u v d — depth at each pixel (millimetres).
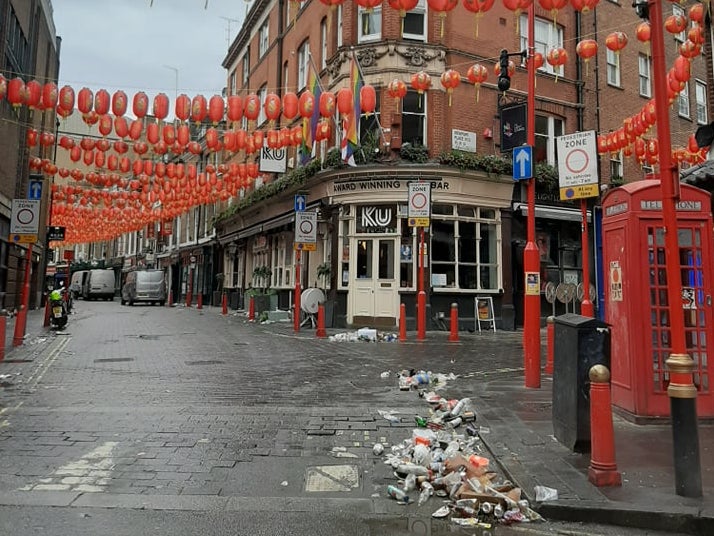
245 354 11453
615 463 4164
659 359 5926
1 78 9672
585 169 8352
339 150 17875
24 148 22766
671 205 4129
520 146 8266
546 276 19375
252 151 13633
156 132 11648
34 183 13633
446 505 3990
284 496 4148
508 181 17938
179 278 42344
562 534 3580
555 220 19281
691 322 5988
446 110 17859
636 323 5934
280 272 23938
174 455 5004
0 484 4277
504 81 9102
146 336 14914
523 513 3785
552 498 3863
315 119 13477
